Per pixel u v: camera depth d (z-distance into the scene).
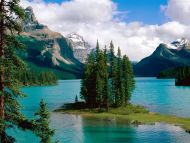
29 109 116.44
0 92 20.12
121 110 108.19
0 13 19.86
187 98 157.50
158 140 64.38
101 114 103.62
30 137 64.75
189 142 62.34
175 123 83.94
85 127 79.69
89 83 117.88
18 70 21.00
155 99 153.75
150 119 91.06
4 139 20.75
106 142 63.28
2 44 20.50
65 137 67.75
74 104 127.62
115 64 116.12
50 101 148.00
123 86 115.19
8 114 21.42
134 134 70.75
